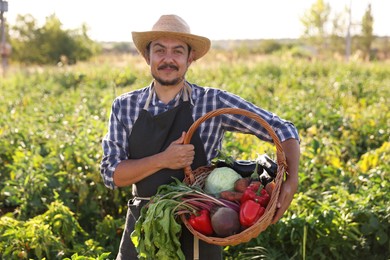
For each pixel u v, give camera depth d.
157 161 3.40
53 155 6.91
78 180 6.27
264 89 14.65
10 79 20.52
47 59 40.25
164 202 3.22
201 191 3.35
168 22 3.48
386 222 5.15
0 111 11.66
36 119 9.73
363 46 43.28
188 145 3.38
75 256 4.23
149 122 3.54
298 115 9.79
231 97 3.60
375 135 8.89
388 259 5.13
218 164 3.60
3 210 6.56
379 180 5.82
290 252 5.23
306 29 43.31
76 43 40.97
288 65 21.20
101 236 5.59
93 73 20.47
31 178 6.05
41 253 4.75
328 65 21.48
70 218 5.25
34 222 4.97
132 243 3.61
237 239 3.05
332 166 6.49
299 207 5.36
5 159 7.57
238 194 3.28
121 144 3.63
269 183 3.33
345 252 5.17
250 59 25.58
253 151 6.86
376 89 14.62
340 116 9.48
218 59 25.77
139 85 14.21
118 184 3.56
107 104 10.78
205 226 3.20
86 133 7.34
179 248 3.26
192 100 3.60
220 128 3.64
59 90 17.58
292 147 3.46
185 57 3.54
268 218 3.09
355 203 5.30
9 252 4.73
